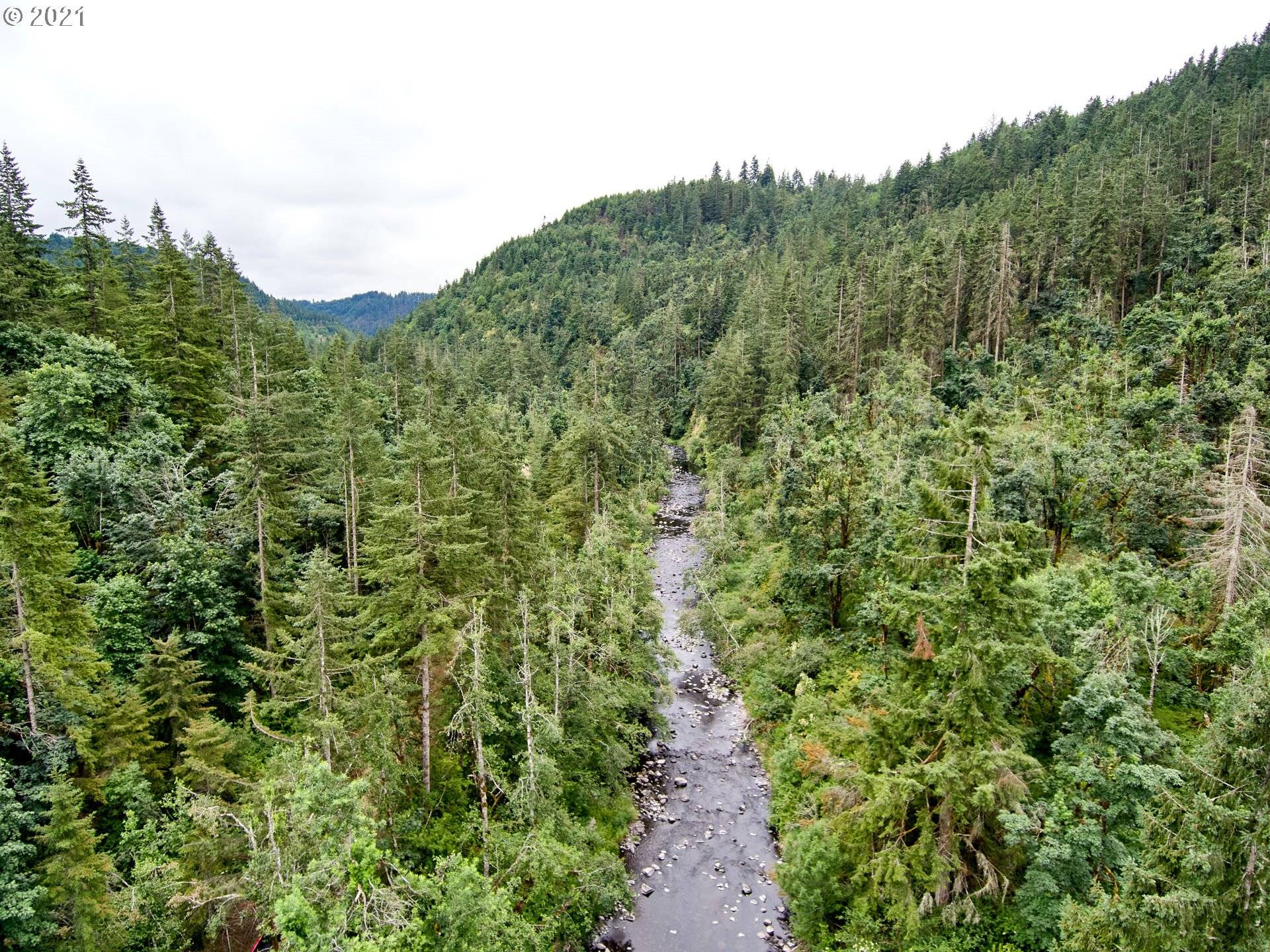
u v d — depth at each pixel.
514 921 17.47
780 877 24.34
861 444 46.22
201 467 38.81
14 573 20.39
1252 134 83.50
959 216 106.06
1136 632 23.53
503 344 145.38
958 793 17.81
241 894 16.25
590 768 29.39
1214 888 11.34
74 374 34.78
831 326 79.50
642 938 23.28
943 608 17.56
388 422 68.69
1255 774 11.23
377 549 24.77
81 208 55.06
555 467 56.69
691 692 39.56
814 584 37.47
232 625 29.36
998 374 60.41
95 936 16.66
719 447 81.12
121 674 26.17
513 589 30.97
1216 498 29.33
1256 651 20.45
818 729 28.50
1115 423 40.03
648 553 60.12
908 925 18.61
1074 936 14.05
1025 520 34.25
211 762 23.41
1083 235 72.00
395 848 21.80
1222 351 44.75
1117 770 16.67
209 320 51.97
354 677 24.05
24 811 18.95
